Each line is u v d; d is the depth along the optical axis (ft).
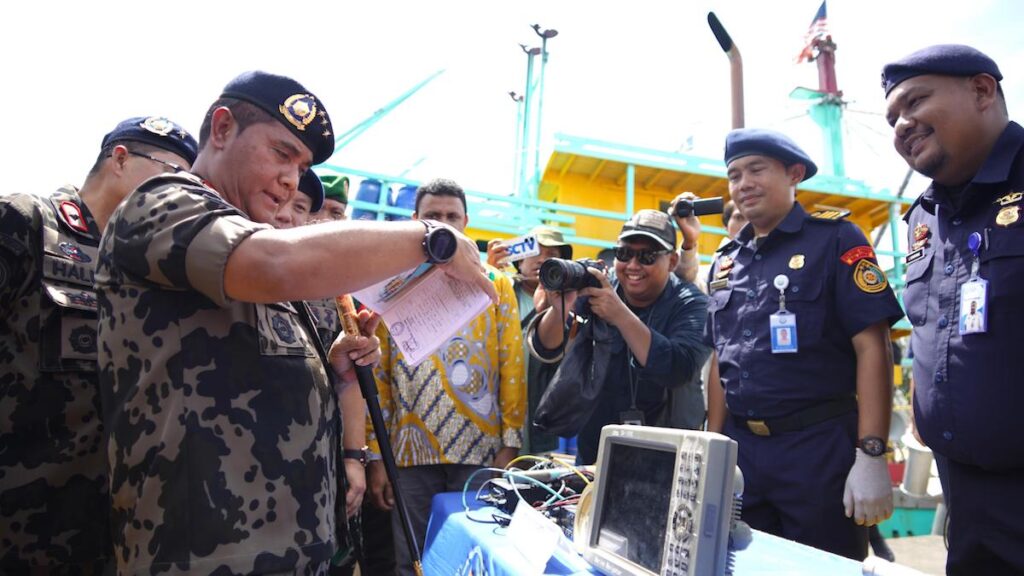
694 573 2.80
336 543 3.79
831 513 6.09
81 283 4.83
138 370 3.26
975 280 4.92
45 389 4.58
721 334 7.18
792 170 7.00
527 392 9.17
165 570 3.01
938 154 5.12
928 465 15.69
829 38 28.58
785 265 6.73
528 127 23.59
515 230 18.63
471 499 5.68
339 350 5.04
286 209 5.25
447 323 3.82
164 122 5.64
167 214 3.22
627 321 6.93
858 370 6.17
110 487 3.34
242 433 3.27
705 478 2.89
